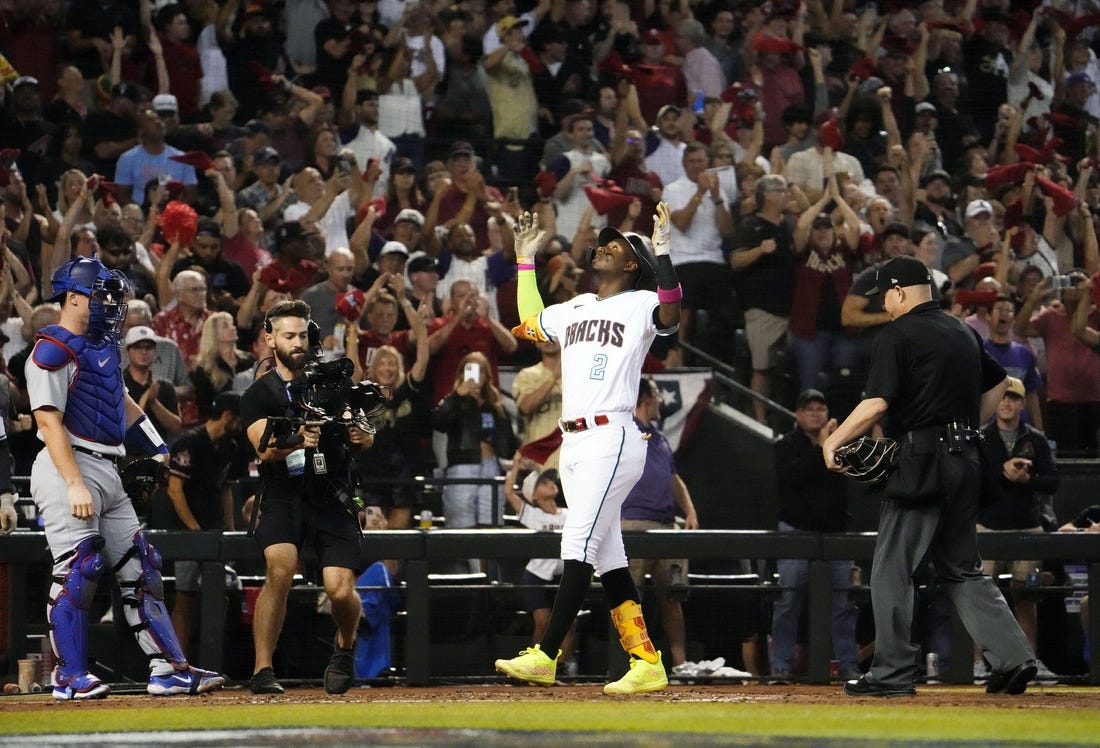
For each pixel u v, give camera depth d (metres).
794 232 29.22
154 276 25.84
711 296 29.89
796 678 20.17
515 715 12.32
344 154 29.88
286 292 25.72
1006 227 32.41
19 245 25.36
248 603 19.88
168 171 28.95
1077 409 29.00
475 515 24.34
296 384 15.98
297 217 29.00
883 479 15.30
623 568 15.70
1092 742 10.01
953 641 20.00
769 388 29.17
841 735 10.42
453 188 30.17
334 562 16.02
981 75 39.38
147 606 16.34
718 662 20.75
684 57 36.69
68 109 29.16
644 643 15.78
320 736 10.53
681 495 24.02
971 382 15.40
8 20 30.08
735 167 32.75
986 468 15.78
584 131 31.97
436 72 33.72
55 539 15.71
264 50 33.16
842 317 27.69
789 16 37.75
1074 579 22.58
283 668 20.12
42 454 15.77
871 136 35.34
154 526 20.72
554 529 22.86
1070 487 26.56
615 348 15.25
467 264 28.67
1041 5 41.25
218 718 12.43
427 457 25.14
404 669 20.53
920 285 15.63
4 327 24.09
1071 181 37.25
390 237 29.92
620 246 15.67
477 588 19.91
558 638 15.16
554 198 30.94
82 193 25.19
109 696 16.53
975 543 15.65
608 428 15.19
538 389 25.06
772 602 21.33
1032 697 14.99
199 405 23.53
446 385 25.84
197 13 32.72
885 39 39.41
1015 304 30.61
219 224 27.39
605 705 13.59
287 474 16.06
